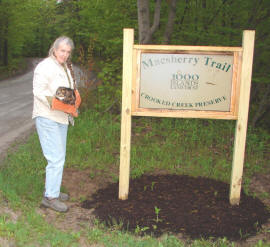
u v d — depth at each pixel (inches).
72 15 890.7
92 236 128.6
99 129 289.4
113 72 379.9
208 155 244.7
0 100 494.0
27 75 963.3
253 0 339.0
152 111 162.6
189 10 377.1
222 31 352.5
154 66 159.6
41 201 159.0
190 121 303.3
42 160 214.7
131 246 122.3
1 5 1003.3
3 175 178.9
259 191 192.7
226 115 163.2
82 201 169.0
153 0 368.5
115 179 199.3
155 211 153.9
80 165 214.5
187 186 186.1
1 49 1085.1
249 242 134.3
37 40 2027.6
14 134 287.0
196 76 160.7
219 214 154.3
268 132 320.2
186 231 139.2
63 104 140.4
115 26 386.0
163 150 245.3
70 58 150.6
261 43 320.2
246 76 158.9
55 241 118.7
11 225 120.6
